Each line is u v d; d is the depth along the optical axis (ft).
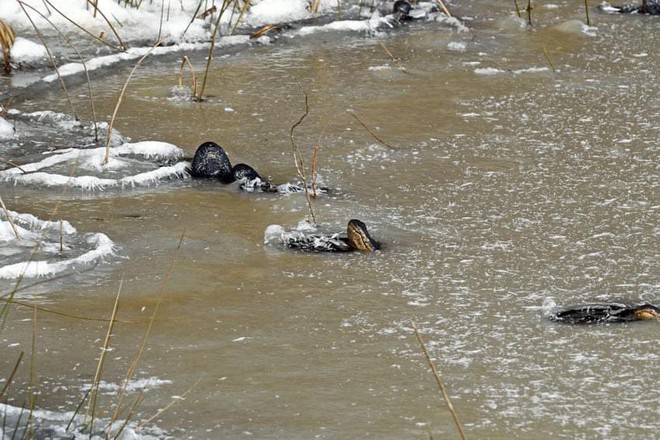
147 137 61.05
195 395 35.42
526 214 50.90
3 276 43.86
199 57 75.97
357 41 80.53
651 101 67.82
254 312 41.45
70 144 59.67
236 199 53.16
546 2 91.35
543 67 74.95
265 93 68.74
